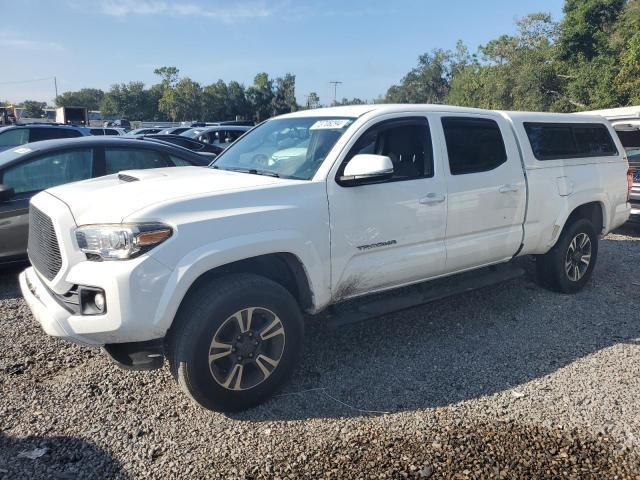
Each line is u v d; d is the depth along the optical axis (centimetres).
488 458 289
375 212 385
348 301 411
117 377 384
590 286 595
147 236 293
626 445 300
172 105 8419
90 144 638
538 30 4209
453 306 531
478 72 5553
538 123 523
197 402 324
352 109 429
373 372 393
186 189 335
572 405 343
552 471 278
